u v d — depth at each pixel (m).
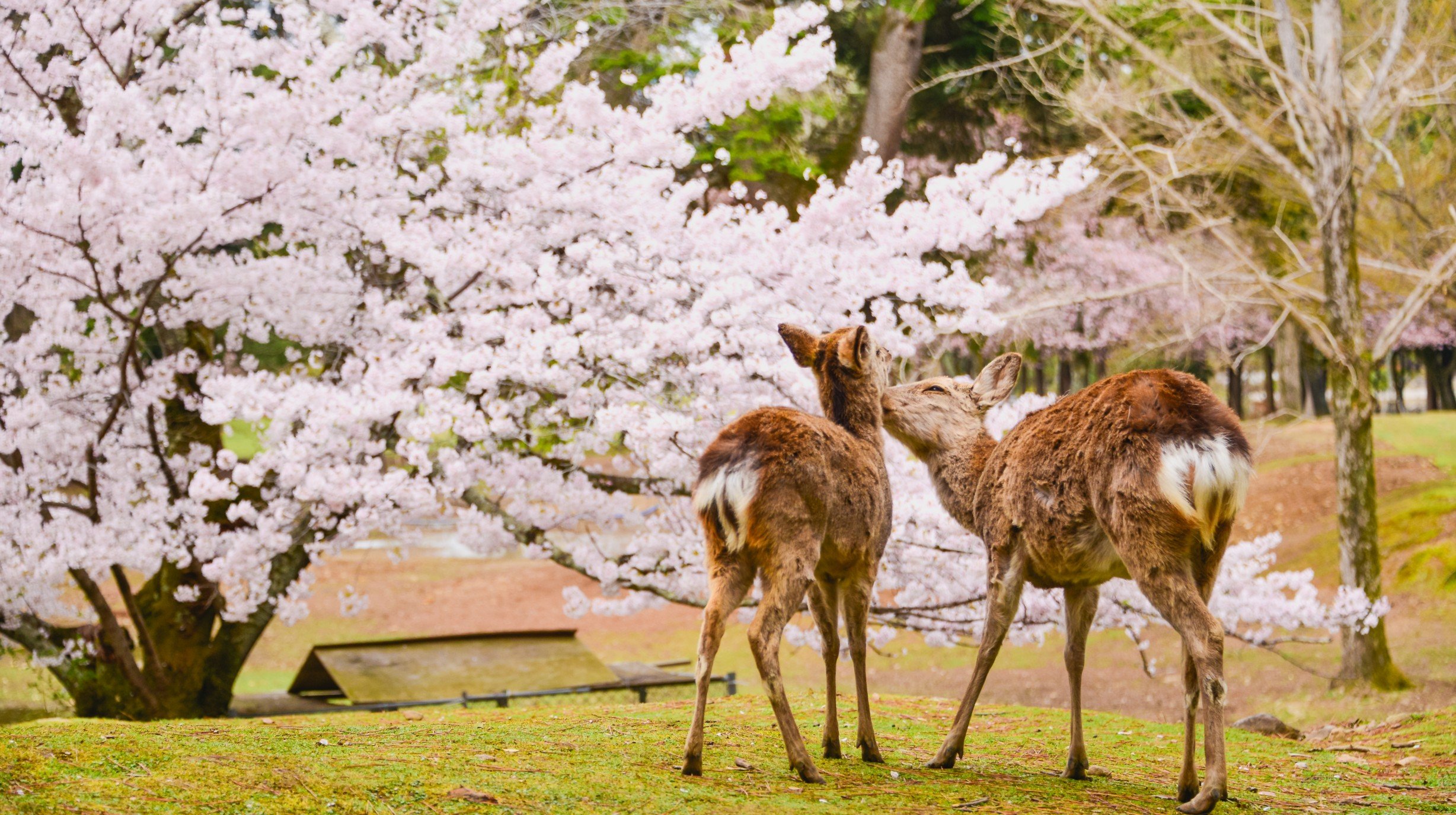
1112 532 4.90
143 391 9.75
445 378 9.15
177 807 3.90
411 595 22.89
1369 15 16.55
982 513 5.73
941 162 20.27
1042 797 4.95
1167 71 15.44
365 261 10.61
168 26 9.82
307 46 9.30
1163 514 4.70
